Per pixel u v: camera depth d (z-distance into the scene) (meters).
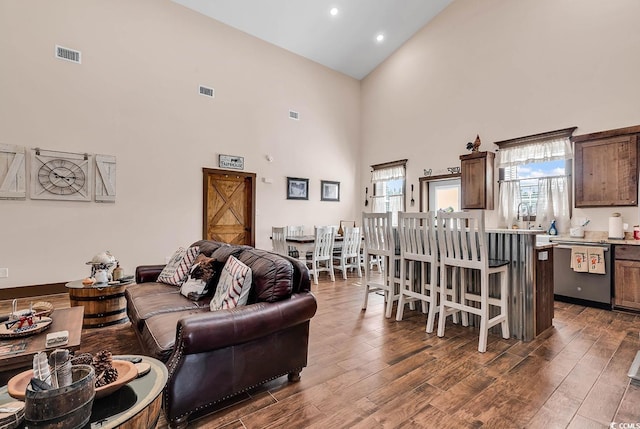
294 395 1.92
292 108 6.88
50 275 4.30
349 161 7.92
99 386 1.16
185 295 2.62
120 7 4.82
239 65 6.09
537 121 4.86
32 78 4.19
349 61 7.36
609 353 2.50
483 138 5.55
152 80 5.11
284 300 2.00
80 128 4.51
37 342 1.79
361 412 1.75
